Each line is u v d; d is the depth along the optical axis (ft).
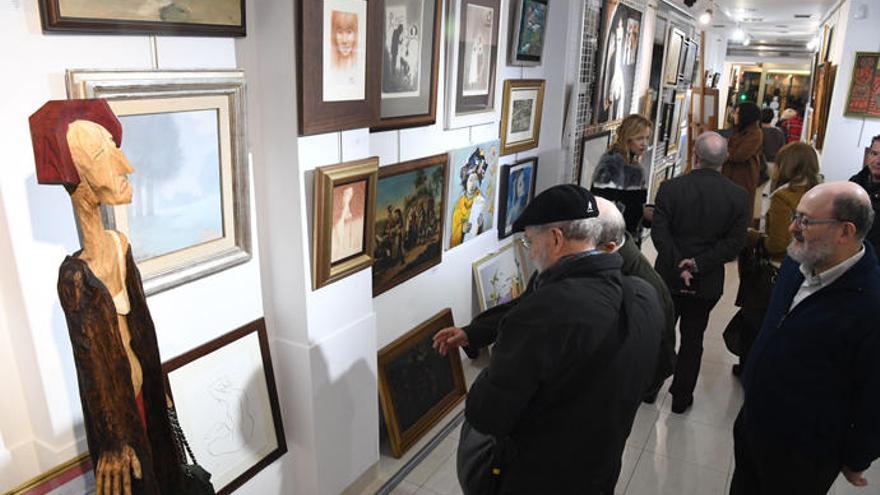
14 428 5.20
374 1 7.07
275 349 7.54
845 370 5.66
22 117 4.55
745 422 6.75
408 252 9.80
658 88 21.29
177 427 5.55
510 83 11.82
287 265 7.09
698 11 26.00
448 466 9.52
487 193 11.92
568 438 5.08
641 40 18.12
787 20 32.09
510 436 5.42
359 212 7.64
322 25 6.27
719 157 9.93
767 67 49.19
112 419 4.12
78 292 3.88
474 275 12.22
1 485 5.13
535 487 5.30
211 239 6.20
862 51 19.25
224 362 6.68
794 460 6.07
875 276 5.61
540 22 12.57
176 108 5.51
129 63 5.20
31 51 4.52
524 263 14.24
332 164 7.00
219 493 6.79
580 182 15.31
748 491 7.08
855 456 5.68
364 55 7.07
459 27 9.75
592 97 15.30
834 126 20.26
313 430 7.66
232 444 6.90
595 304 4.88
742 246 10.07
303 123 6.35
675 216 10.20
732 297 17.34
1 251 4.74
